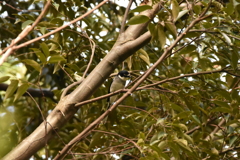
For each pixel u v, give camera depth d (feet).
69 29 26.99
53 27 25.45
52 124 20.77
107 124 26.68
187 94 23.76
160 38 21.70
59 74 33.60
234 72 24.22
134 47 23.82
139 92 29.19
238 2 21.70
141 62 29.76
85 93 22.20
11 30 33.58
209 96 27.55
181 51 23.84
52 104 29.63
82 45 30.50
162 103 26.04
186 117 23.16
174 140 20.92
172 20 21.67
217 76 27.66
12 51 11.80
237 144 26.43
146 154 19.79
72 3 30.07
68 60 29.91
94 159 26.89
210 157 24.97
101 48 29.63
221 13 23.49
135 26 25.66
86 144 31.60
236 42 24.71
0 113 27.17
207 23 22.67
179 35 22.00
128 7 25.82
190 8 22.07
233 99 25.25
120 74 28.22
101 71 23.03
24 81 19.49
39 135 20.30
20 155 19.45
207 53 28.30
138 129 28.76
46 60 19.25
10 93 19.61
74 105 21.56
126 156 28.32
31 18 25.39
